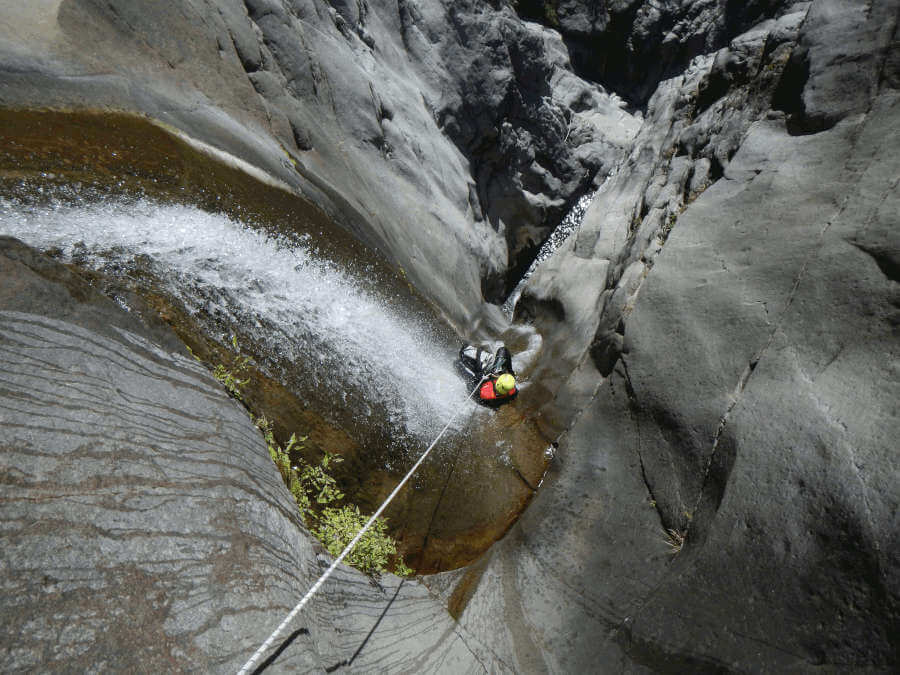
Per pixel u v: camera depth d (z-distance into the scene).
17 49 4.03
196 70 5.78
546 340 8.12
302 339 4.50
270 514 2.13
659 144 8.98
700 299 4.52
